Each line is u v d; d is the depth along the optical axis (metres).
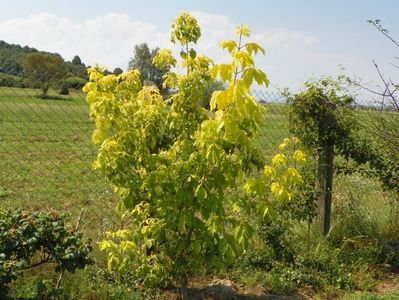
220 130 3.01
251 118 3.04
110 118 3.68
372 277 5.41
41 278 4.33
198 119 3.65
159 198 3.53
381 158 6.04
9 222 3.76
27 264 3.69
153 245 3.94
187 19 3.70
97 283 4.41
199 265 3.73
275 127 5.96
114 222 5.73
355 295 4.75
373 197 7.31
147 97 3.78
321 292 4.96
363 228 6.36
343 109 5.92
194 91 3.57
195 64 3.72
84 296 4.21
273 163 3.84
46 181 9.59
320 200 6.06
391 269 5.68
